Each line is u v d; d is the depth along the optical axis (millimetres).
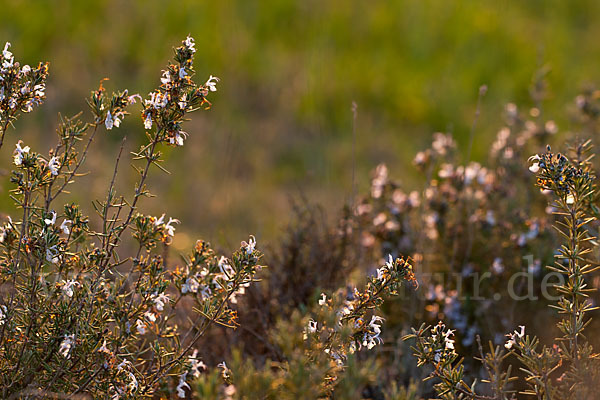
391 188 4273
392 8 10297
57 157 2445
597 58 10219
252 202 5723
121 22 8625
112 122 2410
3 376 2357
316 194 5969
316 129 7406
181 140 2391
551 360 2357
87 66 7715
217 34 8734
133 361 2598
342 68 8820
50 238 2342
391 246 4027
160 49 8250
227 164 6355
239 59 8383
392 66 9172
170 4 9047
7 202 4801
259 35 9383
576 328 2432
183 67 2373
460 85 8750
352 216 3867
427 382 3195
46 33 8203
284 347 1862
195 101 2379
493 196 4086
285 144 7113
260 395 1794
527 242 3674
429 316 3639
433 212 4062
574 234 2408
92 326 2377
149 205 5426
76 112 6703
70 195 5070
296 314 1873
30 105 2424
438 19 10211
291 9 9805
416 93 8438
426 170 4367
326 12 9945
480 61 9375
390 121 8062
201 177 6070
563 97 8562
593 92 5273
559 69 9453
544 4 11773
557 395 2453
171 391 2461
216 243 4172
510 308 3566
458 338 3559
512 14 10914
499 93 8562
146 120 2377
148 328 2504
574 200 2379
